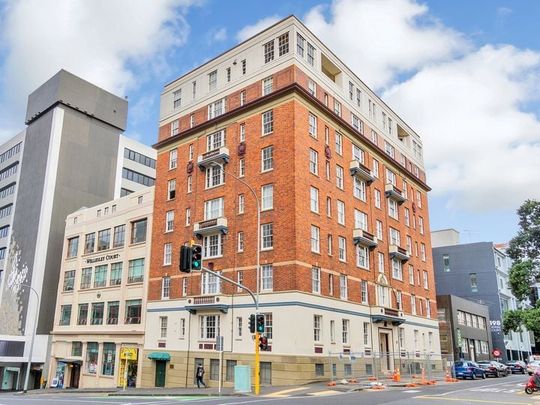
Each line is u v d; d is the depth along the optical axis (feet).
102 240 184.96
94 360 169.99
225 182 138.41
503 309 273.54
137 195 171.63
